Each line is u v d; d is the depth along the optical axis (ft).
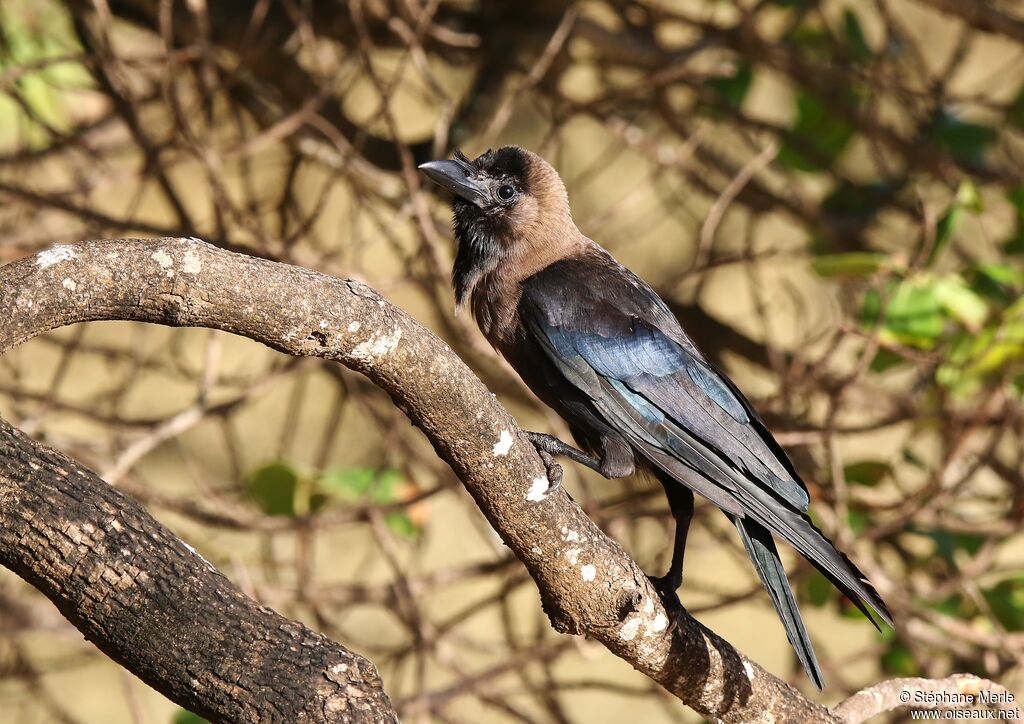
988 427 35.91
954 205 33.71
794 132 43.24
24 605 36.17
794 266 53.88
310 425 51.78
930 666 33.22
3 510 14.83
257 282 16.83
